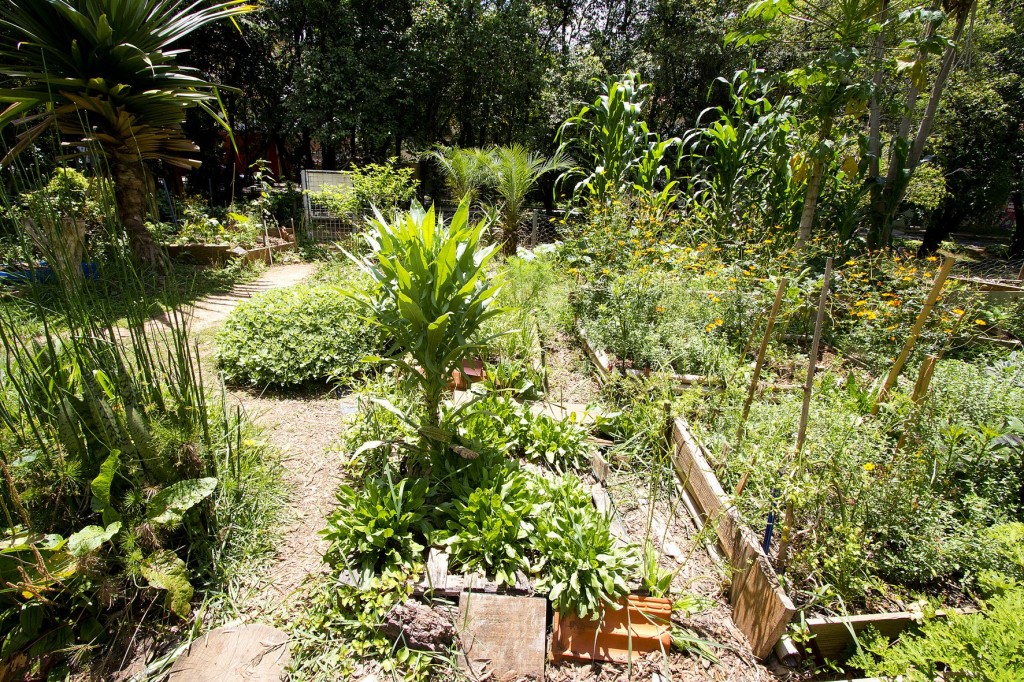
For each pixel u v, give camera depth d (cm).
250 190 1510
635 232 497
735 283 436
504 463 242
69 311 200
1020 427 246
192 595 184
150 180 614
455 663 171
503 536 200
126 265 220
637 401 306
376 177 876
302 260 879
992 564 193
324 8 1284
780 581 185
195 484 195
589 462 283
